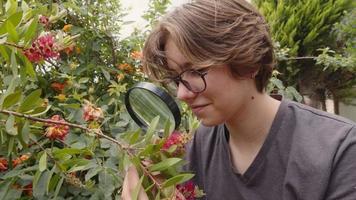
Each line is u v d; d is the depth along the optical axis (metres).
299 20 3.24
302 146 0.87
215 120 0.85
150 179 0.84
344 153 0.83
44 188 1.06
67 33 1.54
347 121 0.90
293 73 3.26
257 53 0.83
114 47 1.74
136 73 1.75
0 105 0.82
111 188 1.10
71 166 0.99
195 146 1.06
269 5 3.44
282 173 0.89
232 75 0.83
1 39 0.78
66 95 1.53
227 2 0.83
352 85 3.60
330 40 3.27
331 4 3.28
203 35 0.79
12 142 0.90
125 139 0.90
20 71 0.85
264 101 0.92
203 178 1.04
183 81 0.82
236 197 0.96
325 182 0.83
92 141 1.09
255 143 0.94
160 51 0.84
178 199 0.83
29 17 0.88
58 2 1.58
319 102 3.60
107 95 1.56
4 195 1.12
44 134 1.06
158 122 0.93
